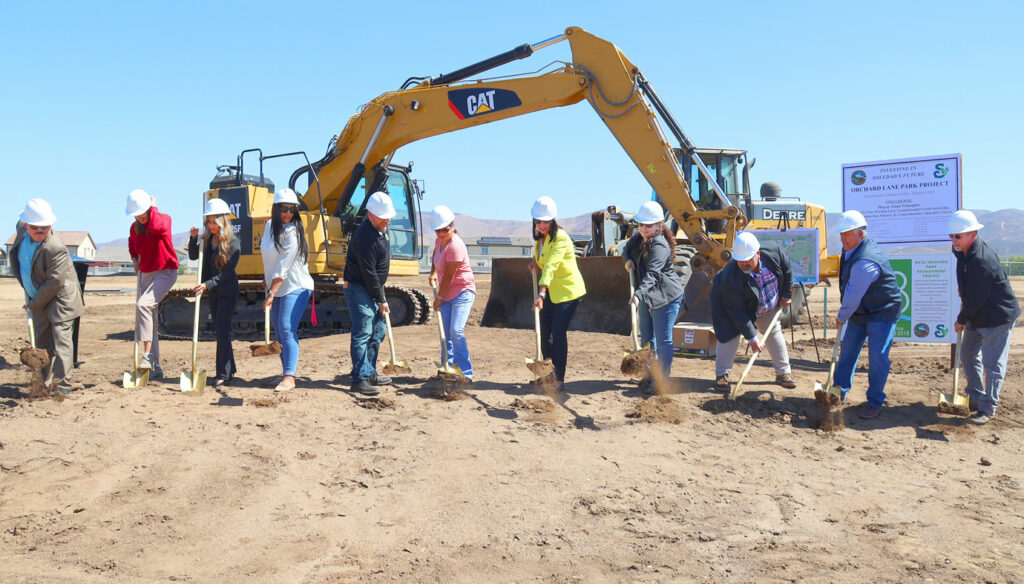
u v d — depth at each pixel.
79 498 4.43
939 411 6.74
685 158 13.52
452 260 7.04
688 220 10.79
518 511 4.50
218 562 3.77
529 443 5.66
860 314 6.72
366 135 12.36
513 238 61.22
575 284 6.92
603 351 9.79
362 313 6.84
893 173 8.41
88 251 109.56
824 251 15.41
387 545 4.02
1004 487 5.21
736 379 7.99
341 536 4.11
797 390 7.45
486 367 8.53
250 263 12.20
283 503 4.47
